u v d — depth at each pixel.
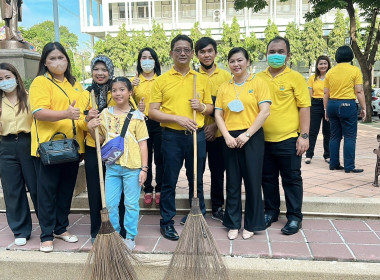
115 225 3.19
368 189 4.35
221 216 3.82
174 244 3.29
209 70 3.81
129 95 3.18
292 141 3.38
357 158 6.27
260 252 3.05
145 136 3.18
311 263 2.89
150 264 2.92
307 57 27.30
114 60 29.73
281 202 3.90
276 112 3.38
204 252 2.61
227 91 3.32
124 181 3.15
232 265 2.87
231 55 3.24
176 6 33.47
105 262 2.59
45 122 3.10
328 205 3.81
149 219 3.97
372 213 3.76
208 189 4.56
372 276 2.72
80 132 3.30
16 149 3.24
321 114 5.93
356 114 5.16
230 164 3.34
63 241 3.40
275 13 31.72
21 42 6.97
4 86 3.10
